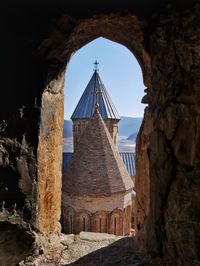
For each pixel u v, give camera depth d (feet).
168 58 11.02
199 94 10.28
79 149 64.03
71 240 15.78
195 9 10.12
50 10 10.66
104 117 104.22
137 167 16.71
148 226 13.03
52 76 11.91
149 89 13.87
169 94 11.19
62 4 10.70
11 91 10.64
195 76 10.32
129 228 65.05
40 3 10.50
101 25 12.96
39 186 11.83
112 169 62.03
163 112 11.44
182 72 10.64
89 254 14.39
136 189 17.02
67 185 62.64
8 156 10.49
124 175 63.82
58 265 13.05
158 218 11.91
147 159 14.71
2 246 10.52
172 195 11.07
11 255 10.95
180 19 10.35
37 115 11.10
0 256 10.56
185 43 10.28
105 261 13.61
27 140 10.97
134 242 15.79
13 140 10.61
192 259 10.50
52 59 11.62
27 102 10.88
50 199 13.71
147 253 13.28
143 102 15.17
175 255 11.10
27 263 12.60
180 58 10.55
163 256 11.79
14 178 10.59
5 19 10.27
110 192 60.13
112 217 60.80
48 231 13.93
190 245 10.54
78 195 60.59
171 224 11.12
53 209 14.37
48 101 12.24
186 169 10.74
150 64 12.70
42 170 12.14
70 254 14.21
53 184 13.93
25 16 10.50
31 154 11.10
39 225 12.31
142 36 12.35
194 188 10.49
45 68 11.22
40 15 10.64
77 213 60.90
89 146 63.26
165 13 10.78
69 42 12.46
